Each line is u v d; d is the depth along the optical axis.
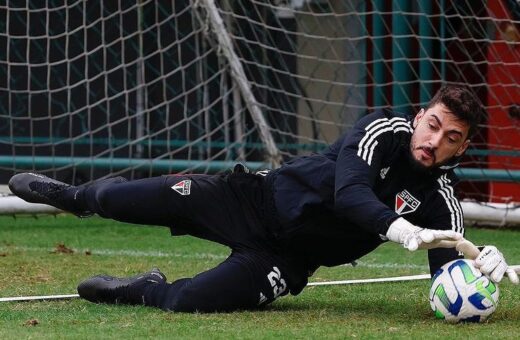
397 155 15.54
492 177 30.39
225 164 31.70
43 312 16.67
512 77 32.19
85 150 34.78
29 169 31.36
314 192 15.95
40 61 34.25
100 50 34.12
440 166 15.55
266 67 31.67
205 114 33.28
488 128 33.03
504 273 15.28
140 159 32.88
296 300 18.17
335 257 16.61
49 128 34.28
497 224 29.34
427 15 30.52
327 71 34.22
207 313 16.33
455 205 15.91
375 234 15.32
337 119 34.50
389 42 33.78
